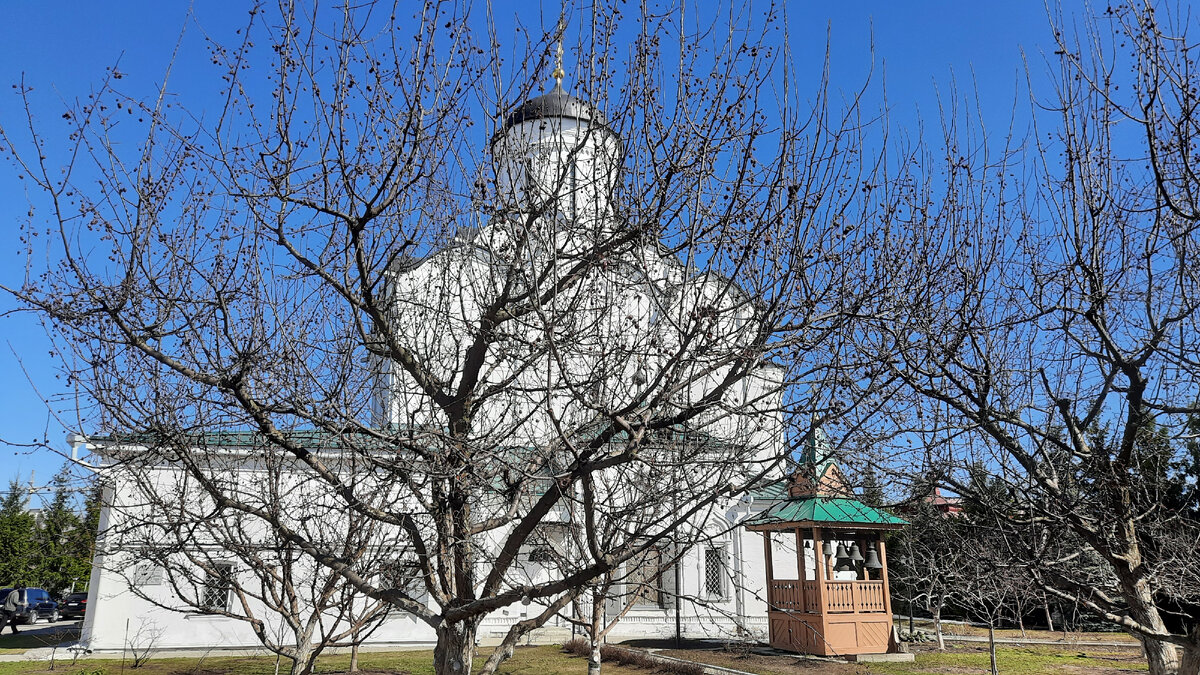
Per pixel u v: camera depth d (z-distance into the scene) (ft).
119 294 17.37
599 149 19.43
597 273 20.29
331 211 17.63
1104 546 23.49
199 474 19.48
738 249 17.72
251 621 23.80
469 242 22.11
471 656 20.34
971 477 23.66
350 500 20.57
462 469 18.60
